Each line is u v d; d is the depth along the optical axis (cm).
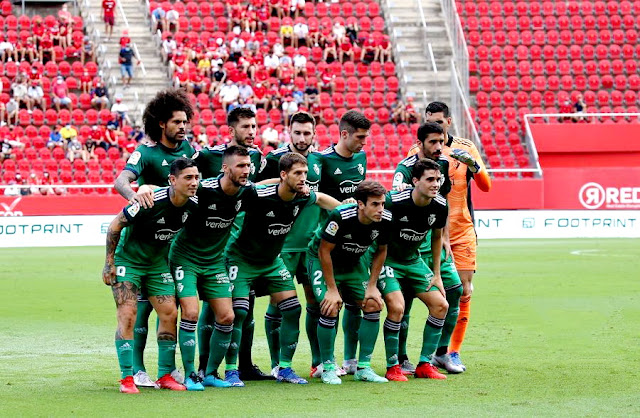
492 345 1709
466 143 1593
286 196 1353
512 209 4731
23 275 3048
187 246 1356
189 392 1307
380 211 1338
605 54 5659
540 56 5625
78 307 2280
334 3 5709
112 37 5359
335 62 5412
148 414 1150
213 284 1358
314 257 1433
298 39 5472
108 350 1672
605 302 2311
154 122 1405
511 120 5269
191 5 5581
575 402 1215
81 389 1322
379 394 1285
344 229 1365
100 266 3356
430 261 1493
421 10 5447
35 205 4347
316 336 1472
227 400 1244
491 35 5688
